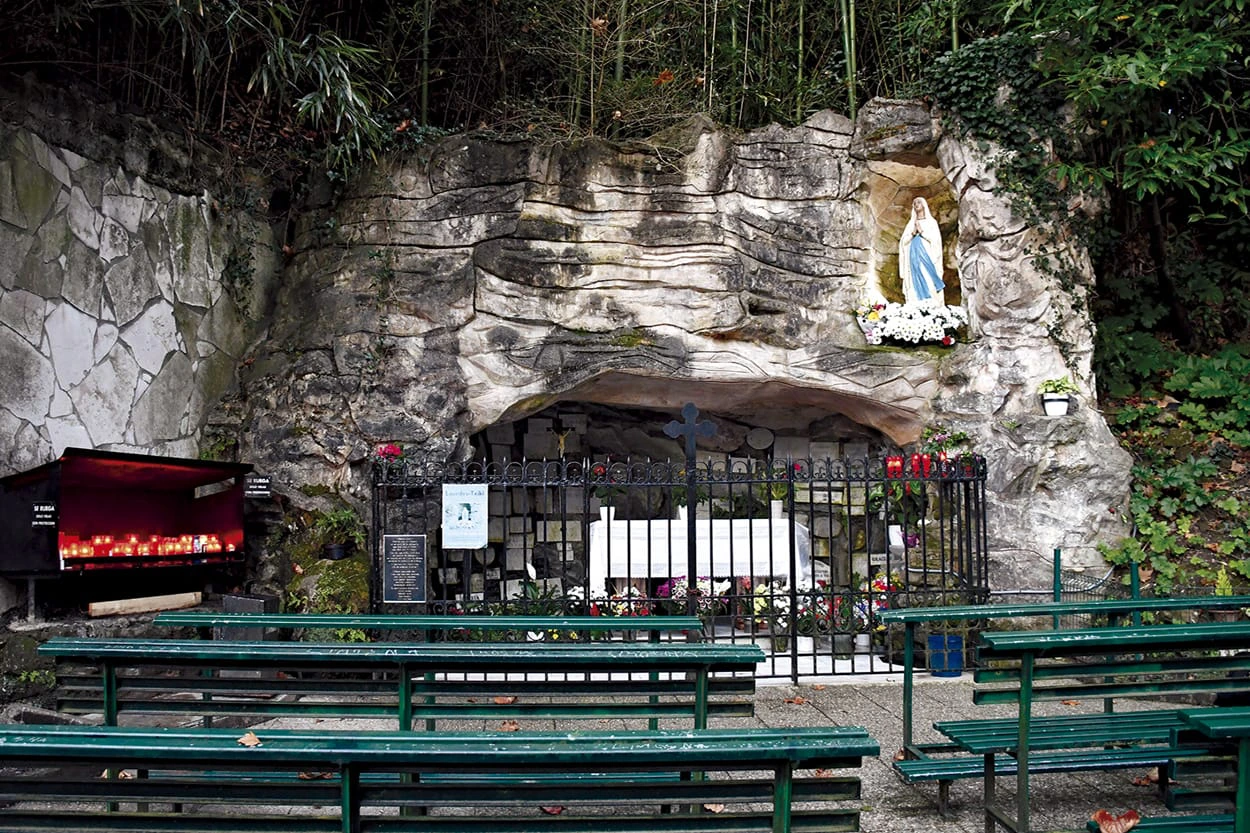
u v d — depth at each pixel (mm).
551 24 9188
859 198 9023
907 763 4133
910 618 4688
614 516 9305
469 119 9484
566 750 2576
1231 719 2857
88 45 7188
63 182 6531
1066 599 7797
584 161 8492
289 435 7957
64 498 6180
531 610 7863
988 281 8547
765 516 9539
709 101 9477
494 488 9344
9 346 6016
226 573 7621
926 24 9242
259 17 7285
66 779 2695
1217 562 7758
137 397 7238
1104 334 9562
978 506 7348
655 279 8508
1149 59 7801
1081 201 8523
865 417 9273
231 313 8430
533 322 8383
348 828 2604
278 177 8891
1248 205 9789
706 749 2584
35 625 5867
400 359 8188
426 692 3590
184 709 3629
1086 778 4555
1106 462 8094
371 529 7715
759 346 8617
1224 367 9109
